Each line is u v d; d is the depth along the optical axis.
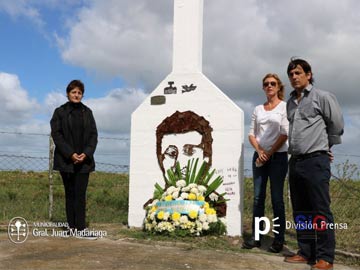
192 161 7.34
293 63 5.25
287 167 6.20
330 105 5.05
